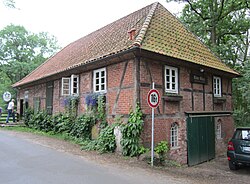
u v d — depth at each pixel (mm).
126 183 5590
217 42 21625
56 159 7750
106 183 5508
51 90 15703
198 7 20484
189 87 11461
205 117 12219
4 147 9516
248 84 14430
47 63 20469
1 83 38562
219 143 13133
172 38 11617
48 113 15820
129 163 7836
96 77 11648
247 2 18469
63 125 13070
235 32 21172
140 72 9320
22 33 35875
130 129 8805
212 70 12609
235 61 22062
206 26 20234
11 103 19047
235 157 8852
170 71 10609
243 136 8891
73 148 9930
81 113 12500
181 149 10602
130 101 9398
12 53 35062
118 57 9742
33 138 12234
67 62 15102
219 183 7211
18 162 7230
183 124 10875
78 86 12898
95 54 12023
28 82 18000
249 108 17188
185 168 9422
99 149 9586
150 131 9359
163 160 9047
